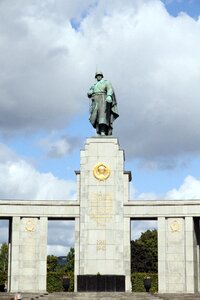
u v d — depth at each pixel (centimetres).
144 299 4734
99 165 5878
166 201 5822
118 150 5916
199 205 5766
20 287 5762
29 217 5906
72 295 5012
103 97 5988
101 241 5728
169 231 5816
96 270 5669
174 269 5738
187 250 5712
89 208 5800
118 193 5822
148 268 10738
